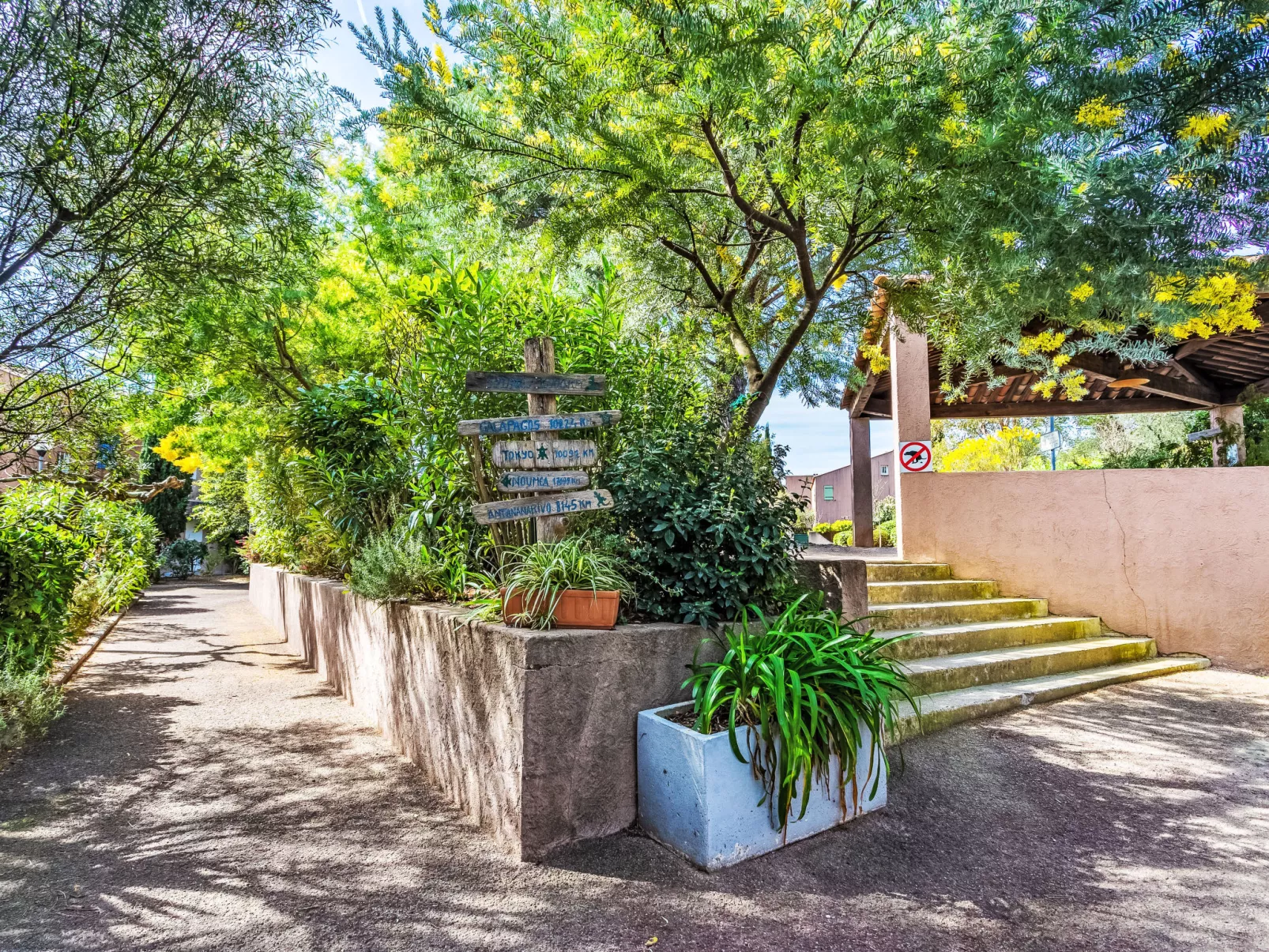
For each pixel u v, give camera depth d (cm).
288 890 252
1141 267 201
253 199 336
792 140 323
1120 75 176
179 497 2253
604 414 347
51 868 268
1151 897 244
